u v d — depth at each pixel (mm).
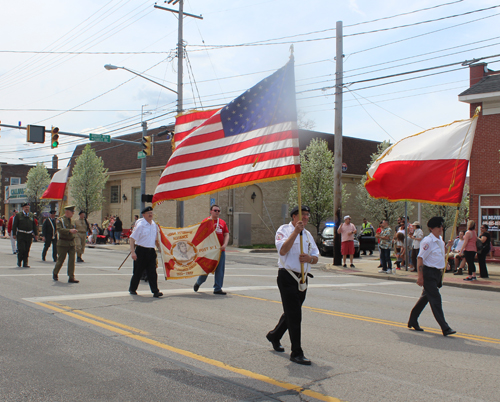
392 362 5484
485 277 15625
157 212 33344
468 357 5785
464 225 21156
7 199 62844
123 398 4184
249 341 6234
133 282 9773
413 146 9750
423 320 8148
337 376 4918
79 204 36188
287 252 5438
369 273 16562
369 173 10383
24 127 21016
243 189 30938
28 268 14516
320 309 8922
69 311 7875
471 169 21406
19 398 4133
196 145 7223
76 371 4887
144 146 24297
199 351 5715
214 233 10289
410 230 17531
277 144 6348
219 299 9500
